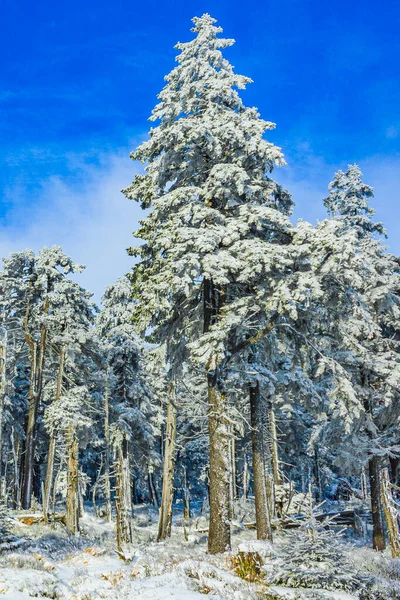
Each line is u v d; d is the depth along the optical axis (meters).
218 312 17.95
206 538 24.19
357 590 10.70
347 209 26.67
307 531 11.51
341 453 23.28
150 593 9.71
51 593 9.80
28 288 31.88
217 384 16.83
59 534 22.58
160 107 19.23
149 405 33.00
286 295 14.63
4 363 27.08
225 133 16.88
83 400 29.11
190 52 19.17
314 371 23.55
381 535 22.12
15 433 35.25
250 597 9.76
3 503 19.89
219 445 16.28
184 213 16.45
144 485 45.75
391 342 23.89
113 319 29.61
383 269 25.00
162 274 15.81
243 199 18.42
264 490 19.77
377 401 23.70
